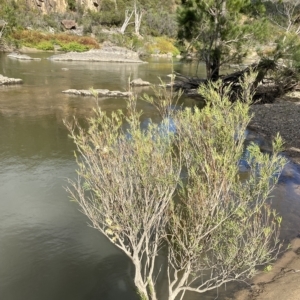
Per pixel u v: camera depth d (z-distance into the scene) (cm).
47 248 513
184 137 379
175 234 378
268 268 371
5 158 843
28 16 5575
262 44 1950
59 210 617
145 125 1170
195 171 376
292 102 1669
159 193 353
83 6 7412
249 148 382
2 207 621
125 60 3703
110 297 425
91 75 2452
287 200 667
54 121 1202
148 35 6062
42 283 446
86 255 498
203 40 1992
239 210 343
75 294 430
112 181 350
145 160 348
